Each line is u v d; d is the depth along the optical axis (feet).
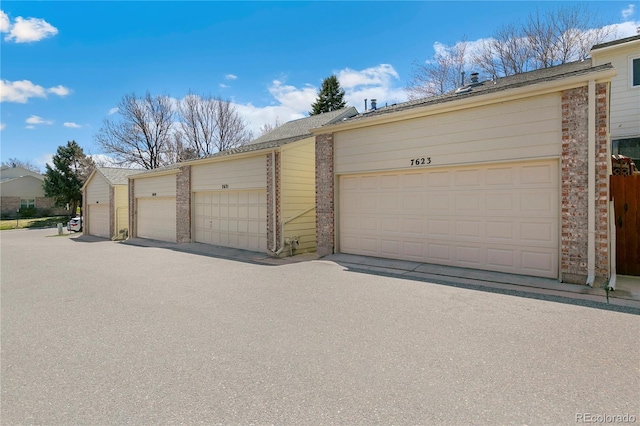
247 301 18.71
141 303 18.78
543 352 11.53
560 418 7.95
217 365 11.07
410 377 10.03
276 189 37.52
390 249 29.60
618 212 23.58
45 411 8.61
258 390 9.46
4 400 9.14
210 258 36.35
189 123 110.83
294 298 19.12
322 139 33.60
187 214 49.37
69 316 16.65
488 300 17.99
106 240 63.26
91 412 8.53
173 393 9.38
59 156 119.85
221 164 44.42
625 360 10.84
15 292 21.93
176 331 14.32
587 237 20.06
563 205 20.92
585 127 20.10
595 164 19.80
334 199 32.94
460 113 25.08
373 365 10.84
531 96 21.93
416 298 18.62
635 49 34.63
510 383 9.56
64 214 141.69
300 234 39.37
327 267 28.32
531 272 22.57
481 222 24.66
